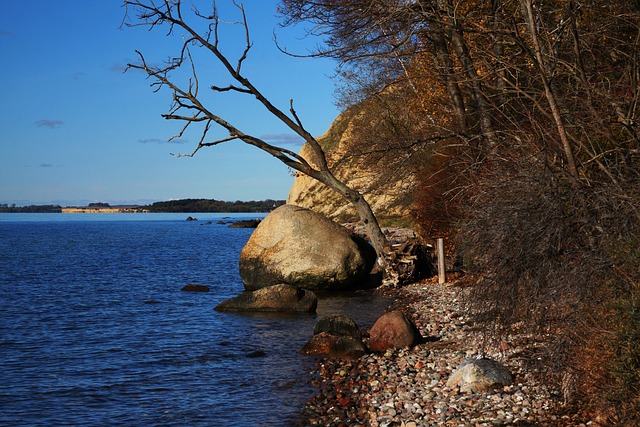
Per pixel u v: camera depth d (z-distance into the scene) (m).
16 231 135.00
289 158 23.48
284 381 11.62
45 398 11.10
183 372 12.73
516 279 7.20
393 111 22.94
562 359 6.81
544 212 7.08
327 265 22.98
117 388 11.67
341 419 9.16
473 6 15.52
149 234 108.38
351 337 13.52
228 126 22.00
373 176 22.94
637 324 5.95
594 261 6.52
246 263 24.14
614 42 10.53
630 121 7.77
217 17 21.11
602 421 7.02
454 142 18.72
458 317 15.88
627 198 6.71
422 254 24.33
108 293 27.31
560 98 8.99
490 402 8.63
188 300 24.56
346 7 15.98
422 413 8.76
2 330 18.23
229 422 9.49
